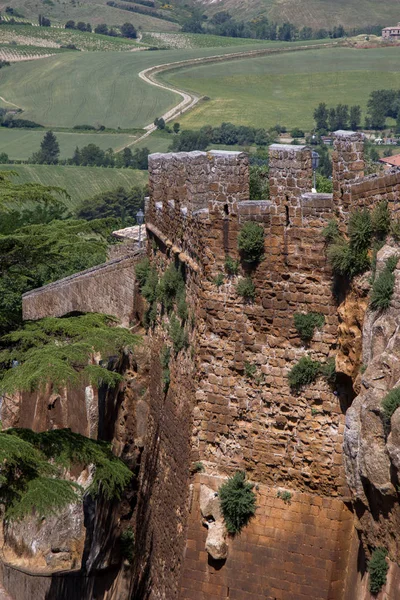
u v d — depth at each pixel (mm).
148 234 38344
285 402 27938
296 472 27922
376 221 24656
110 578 38125
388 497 23156
